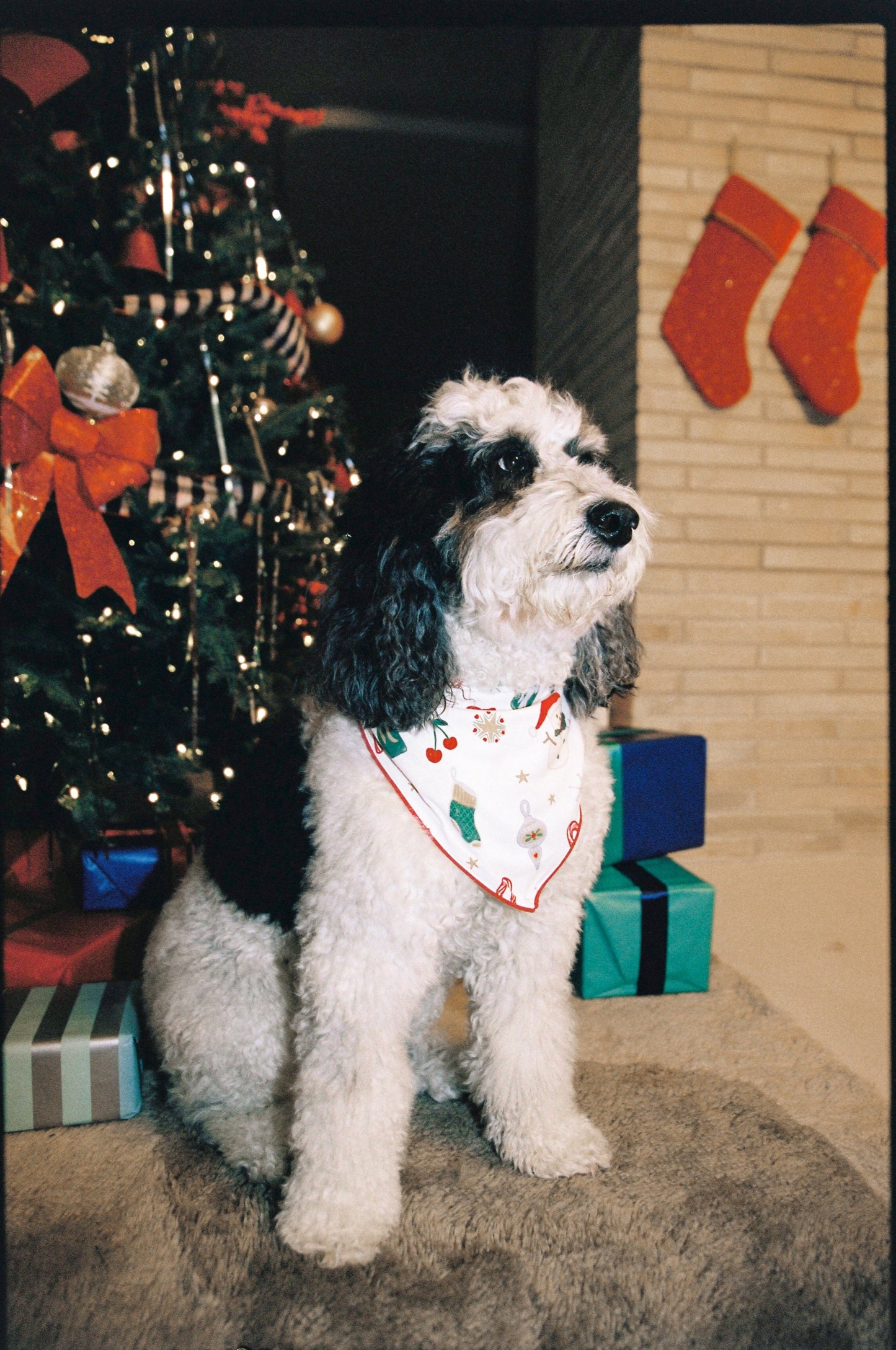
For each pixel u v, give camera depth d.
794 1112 1.68
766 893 3.12
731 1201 1.41
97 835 2.15
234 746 2.48
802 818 3.57
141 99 2.48
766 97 3.42
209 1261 1.27
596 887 2.20
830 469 3.52
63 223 2.32
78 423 1.85
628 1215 1.38
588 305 4.02
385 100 4.72
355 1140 1.30
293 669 2.50
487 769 1.39
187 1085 1.56
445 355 5.60
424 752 1.38
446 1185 1.45
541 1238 1.33
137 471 1.92
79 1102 1.61
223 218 2.51
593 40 3.89
